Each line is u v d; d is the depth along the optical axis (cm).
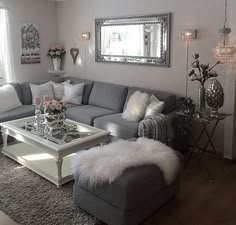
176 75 440
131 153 275
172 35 434
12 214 267
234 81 373
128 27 486
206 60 404
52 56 612
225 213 274
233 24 362
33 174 347
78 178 262
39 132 361
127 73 507
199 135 419
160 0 438
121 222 239
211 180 337
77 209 277
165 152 281
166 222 260
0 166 369
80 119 444
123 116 422
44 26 600
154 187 257
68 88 532
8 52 551
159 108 395
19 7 554
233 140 391
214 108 355
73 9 577
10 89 493
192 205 287
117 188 236
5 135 405
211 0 386
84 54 578
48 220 259
